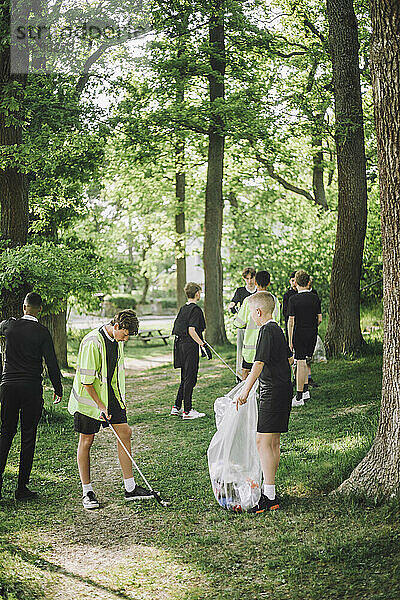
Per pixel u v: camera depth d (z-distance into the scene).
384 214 4.96
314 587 3.81
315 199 22.83
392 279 4.91
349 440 6.71
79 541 4.86
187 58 15.79
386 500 4.81
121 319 5.63
